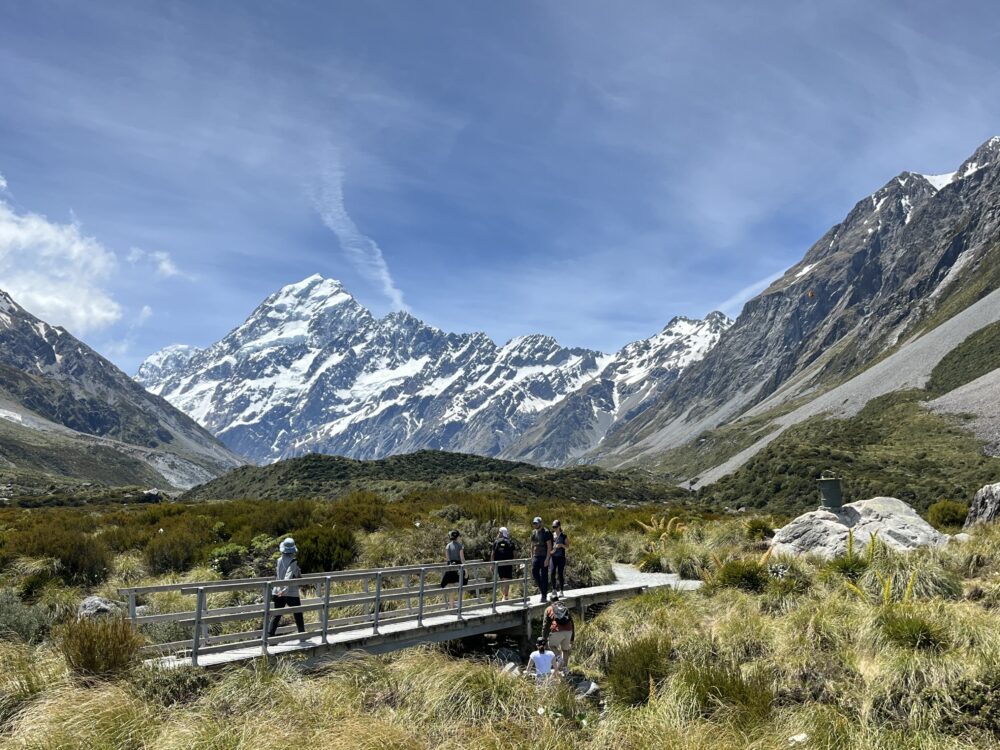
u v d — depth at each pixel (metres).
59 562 18.16
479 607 16.31
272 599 13.30
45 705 8.41
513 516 29.97
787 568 16.05
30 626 13.35
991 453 100.31
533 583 20.05
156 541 20.86
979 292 188.38
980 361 144.88
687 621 13.16
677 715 8.98
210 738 7.89
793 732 8.34
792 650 10.66
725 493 111.94
